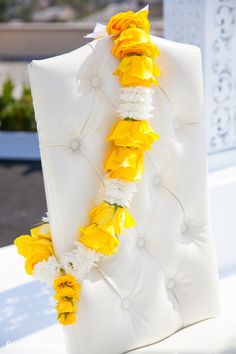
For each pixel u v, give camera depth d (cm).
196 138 157
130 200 142
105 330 144
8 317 192
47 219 153
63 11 1281
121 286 146
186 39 252
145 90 140
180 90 152
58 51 1046
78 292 139
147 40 140
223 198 225
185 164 155
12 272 220
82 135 140
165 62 150
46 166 138
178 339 153
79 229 139
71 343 143
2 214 421
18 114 615
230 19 245
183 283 159
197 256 161
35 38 1048
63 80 136
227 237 228
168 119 151
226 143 255
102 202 140
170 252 155
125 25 141
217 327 158
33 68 134
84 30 1033
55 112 135
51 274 139
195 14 244
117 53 141
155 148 149
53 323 190
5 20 1282
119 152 140
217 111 250
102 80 141
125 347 148
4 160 559
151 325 152
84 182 140
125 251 146
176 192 154
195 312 161
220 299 165
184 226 160
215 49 244
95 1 1271
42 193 466
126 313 148
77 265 137
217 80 248
